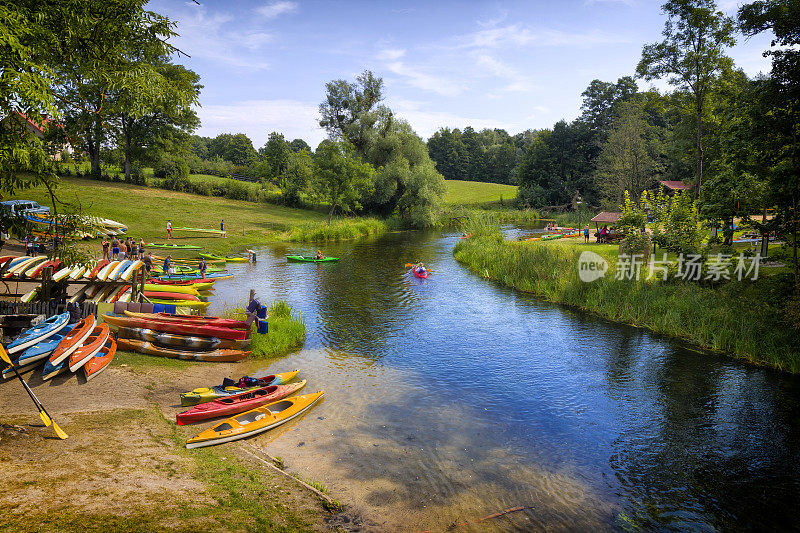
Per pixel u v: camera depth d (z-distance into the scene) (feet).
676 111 114.93
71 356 37.17
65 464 23.49
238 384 38.45
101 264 56.03
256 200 231.91
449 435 34.24
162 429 30.53
